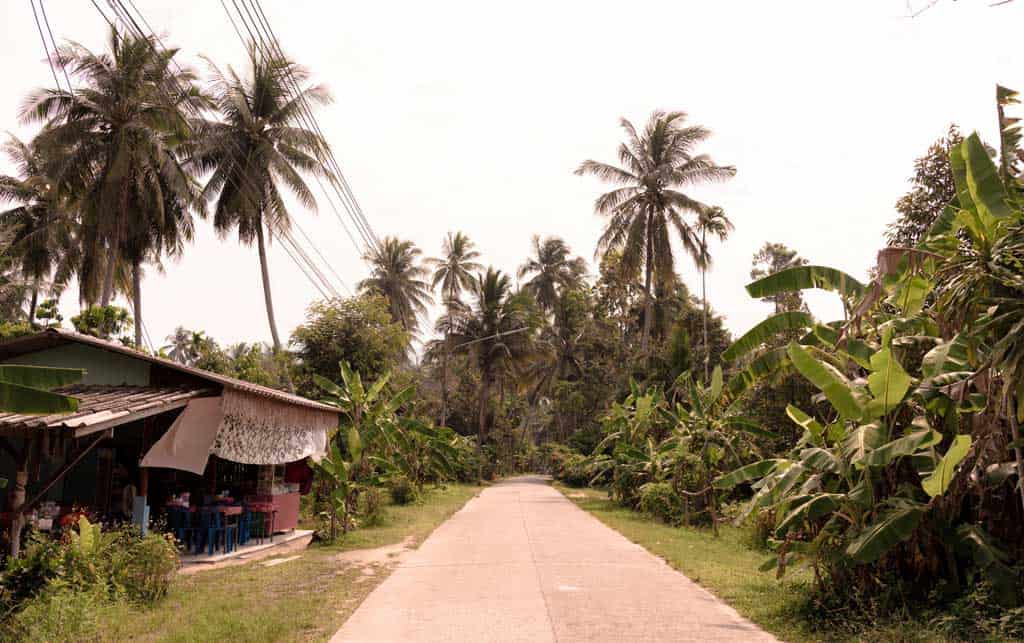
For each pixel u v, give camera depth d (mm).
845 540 8320
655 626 7898
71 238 33094
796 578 10570
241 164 28844
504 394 67062
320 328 28078
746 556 13516
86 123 23969
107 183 24000
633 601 9281
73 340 11781
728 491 19906
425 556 13586
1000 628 6777
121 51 24359
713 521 18141
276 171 29750
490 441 58125
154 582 8977
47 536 9320
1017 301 7355
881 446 7953
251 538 15375
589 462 37031
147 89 24094
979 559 7594
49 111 24188
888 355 7938
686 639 7344
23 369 7539
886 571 8383
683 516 20281
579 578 11094
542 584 10547
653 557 13539
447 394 58875
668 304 47625
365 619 8219
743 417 19750
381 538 16484
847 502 8367
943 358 8125
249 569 11844
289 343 28359
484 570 11875
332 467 16188
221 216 29625
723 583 10344
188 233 28844
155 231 28000
